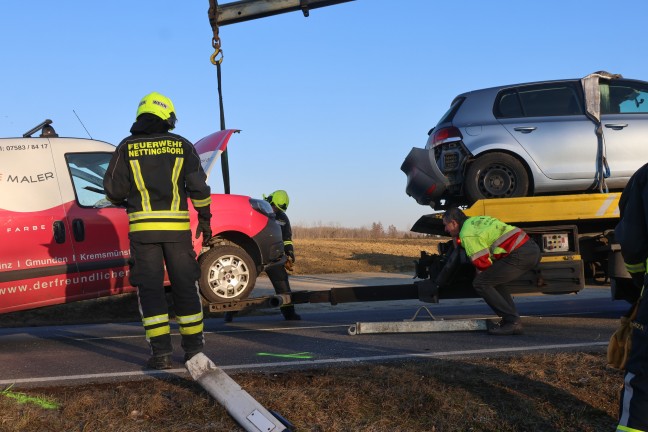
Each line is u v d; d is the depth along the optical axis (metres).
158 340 5.16
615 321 7.76
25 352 6.54
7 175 7.00
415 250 27.41
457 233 6.95
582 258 7.64
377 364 5.12
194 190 5.22
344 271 19.20
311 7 8.98
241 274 8.38
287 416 3.91
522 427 3.78
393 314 9.84
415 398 4.13
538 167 7.95
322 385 4.45
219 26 9.34
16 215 6.89
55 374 5.15
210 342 6.73
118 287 7.45
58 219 7.11
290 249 9.67
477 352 5.59
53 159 7.30
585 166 7.95
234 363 5.38
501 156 7.98
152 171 5.07
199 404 4.05
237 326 8.38
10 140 7.21
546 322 7.81
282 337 6.96
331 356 5.61
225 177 9.35
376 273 18.48
